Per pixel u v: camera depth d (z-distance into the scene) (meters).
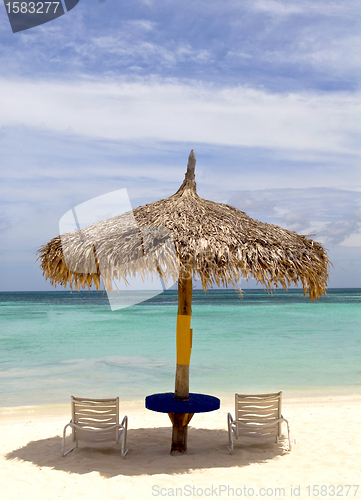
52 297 69.81
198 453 4.84
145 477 4.03
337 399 7.91
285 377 9.84
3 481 4.02
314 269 4.43
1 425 6.29
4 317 27.03
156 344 15.13
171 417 4.85
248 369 10.75
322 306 39.47
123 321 23.83
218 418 6.61
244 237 4.27
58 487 3.84
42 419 6.69
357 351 13.54
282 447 5.06
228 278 3.89
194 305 41.09
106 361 11.85
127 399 7.91
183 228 4.17
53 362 11.70
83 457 4.73
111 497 3.60
